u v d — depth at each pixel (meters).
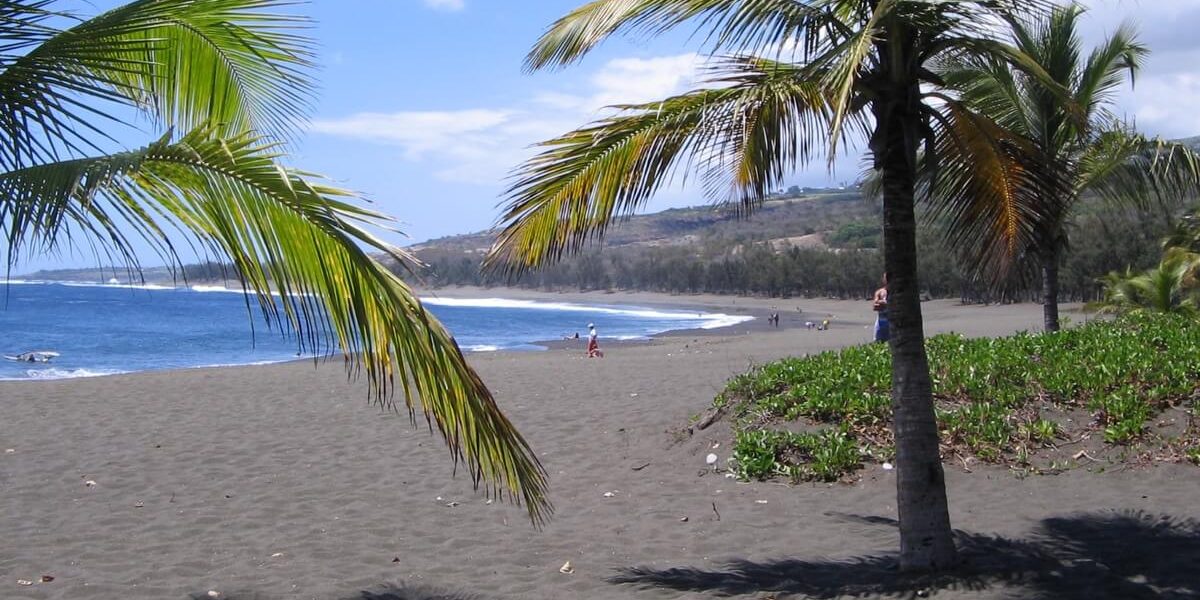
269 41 4.81
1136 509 7.08
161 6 4.04
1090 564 5.76
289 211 3.59
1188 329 11.57
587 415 12.37
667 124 5.14
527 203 5.21
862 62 4.99
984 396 9.67
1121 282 18.69
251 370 19.84
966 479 8.26
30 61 3.60
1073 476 8.08
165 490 8.78
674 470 9.38
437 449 10.55
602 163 5.21
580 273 147.62
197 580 6.17
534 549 6.91
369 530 7.46
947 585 5.32
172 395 14.80
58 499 8.41
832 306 87.56
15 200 3.25
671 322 68.75
